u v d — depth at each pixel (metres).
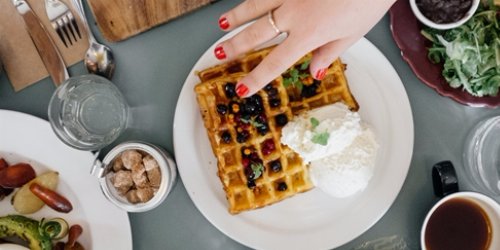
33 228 0.67
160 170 0.66
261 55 0.66
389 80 0.67
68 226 0.68
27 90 0.69
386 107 0.68
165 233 0.70
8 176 0.67
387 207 0.67
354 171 0.63
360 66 0.68
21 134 0.67
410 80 0.70
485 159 0.68
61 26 0.68
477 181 0.69
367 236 0.70
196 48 0.70
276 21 0.56
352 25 0.54
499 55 0.65
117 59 0.70
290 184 0.66
